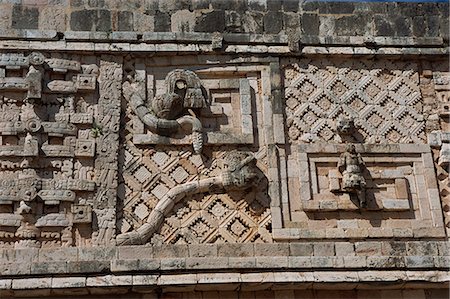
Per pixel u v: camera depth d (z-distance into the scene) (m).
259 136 12.02
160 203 11.30
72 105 11.77
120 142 11.70
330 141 12.10
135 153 11.66
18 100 11.68
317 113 12.28
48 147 11.37
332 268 10.84
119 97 11.95
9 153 11.22
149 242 11.09
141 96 12.02
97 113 11.77
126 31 12.35
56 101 11.76
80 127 11.66
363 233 11.34
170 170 11.63
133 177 11.50
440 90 12.72
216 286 10.58
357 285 10.82
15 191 10.97
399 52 12.73
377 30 12.92
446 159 11.99
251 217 11.45
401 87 12.68
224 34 12.51
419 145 12.16
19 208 10.91
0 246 10.73
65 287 10.28
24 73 11.90
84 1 12.50
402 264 10.91
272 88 12.30
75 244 10.88
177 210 11.38
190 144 11.80
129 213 11.25
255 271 10.73
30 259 10.52
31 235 10.80
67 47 12.05
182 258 10.66
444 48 12.88
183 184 11.50
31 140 11.27
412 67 12.86
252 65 12.48
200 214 11.38
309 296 10.93
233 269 10.68
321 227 11.40
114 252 10.70
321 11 12.97
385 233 11.38
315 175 11.78
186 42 12.39
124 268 10.47
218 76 12.43
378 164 12.00
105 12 12.45
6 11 12.21
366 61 12.80
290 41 12.48
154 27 12.48
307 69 12.60
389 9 13.12
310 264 10.80
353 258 10.91
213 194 11.55
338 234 11.30
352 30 12.88
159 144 11.73
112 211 11.13
